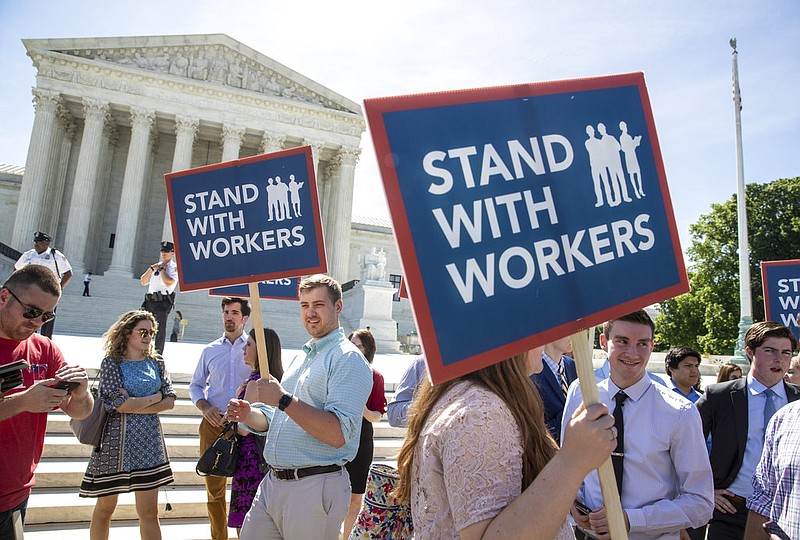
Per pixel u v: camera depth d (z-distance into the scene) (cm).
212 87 4466
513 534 174
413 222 198
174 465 764
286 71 4741
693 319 4159
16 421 360
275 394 380
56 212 4450
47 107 4081
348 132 4906
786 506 335
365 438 639
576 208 227
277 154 491
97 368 1067
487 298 203
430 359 190
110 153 4766
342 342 436
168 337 3023
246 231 494
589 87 242
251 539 412
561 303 214
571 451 184
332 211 5059
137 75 4306
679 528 331
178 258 513
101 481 507
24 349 380
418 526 209
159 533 534
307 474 402
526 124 225
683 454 347
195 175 514
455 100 216
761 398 512
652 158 249
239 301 697
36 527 616
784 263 748
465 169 211
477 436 192
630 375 366
